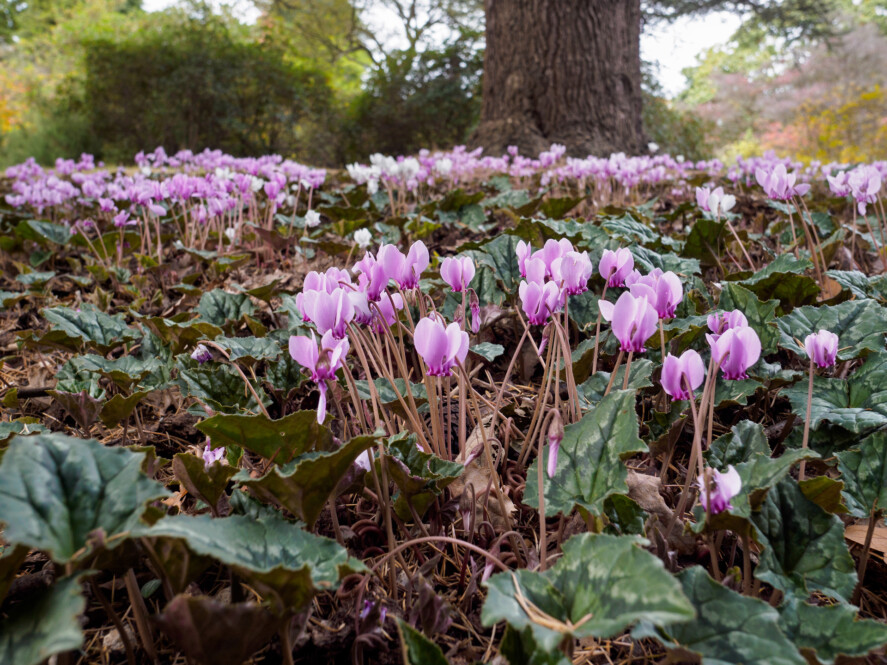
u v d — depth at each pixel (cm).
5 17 3322
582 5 1009
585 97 1027
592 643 146
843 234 328
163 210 432
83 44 1805
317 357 147
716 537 160
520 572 120
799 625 123
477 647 146
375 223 483
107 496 119
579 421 165
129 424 251
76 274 472
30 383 292
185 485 158
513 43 1047
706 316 236
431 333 140
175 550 125
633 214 441
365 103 2141
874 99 1855
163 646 146
